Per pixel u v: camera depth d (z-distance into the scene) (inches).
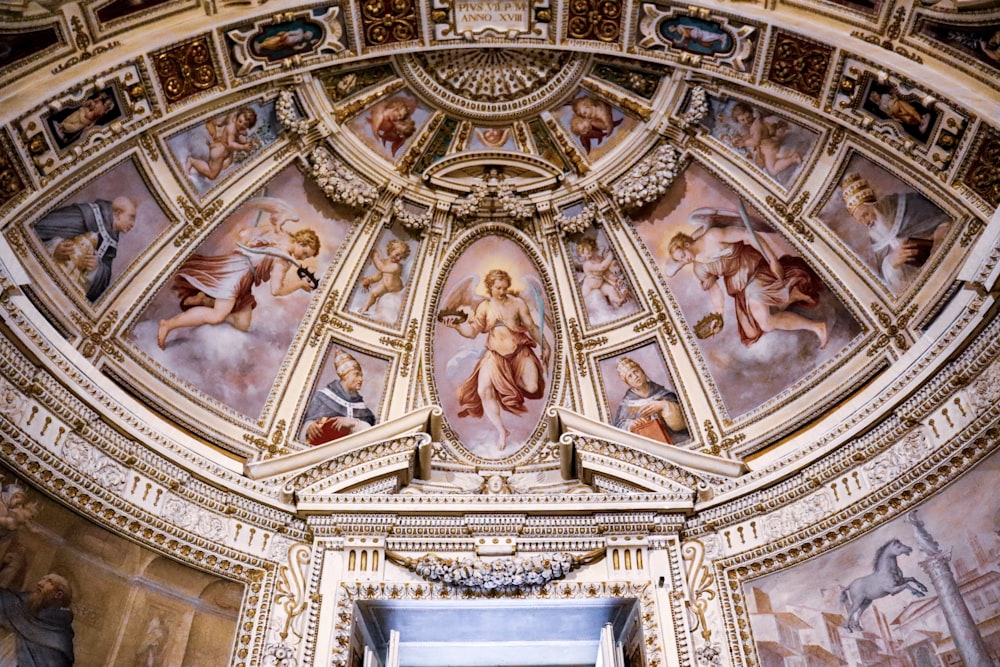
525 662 477.4
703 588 437.1
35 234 426.9
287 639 418.0
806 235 501.0
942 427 396.2
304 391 528.4
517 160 572.4
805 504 435.8
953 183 419.8
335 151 541.3
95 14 396.2
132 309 472.1
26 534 363.3
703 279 544.7
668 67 510.3
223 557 429.1
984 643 348.2
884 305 470.9
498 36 501.7
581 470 493.7
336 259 553.9
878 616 390.0
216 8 437.1
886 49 414.3
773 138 504.1
